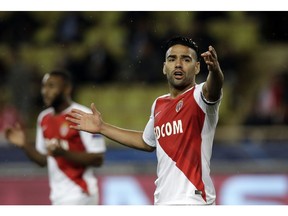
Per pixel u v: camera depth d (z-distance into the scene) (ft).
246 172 125.39
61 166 92.38
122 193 122.42
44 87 95.71
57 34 185.68
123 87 170.81
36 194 121.19
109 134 68.18
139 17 179.11
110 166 124.67
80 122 68.23
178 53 63.67
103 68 171.83
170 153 63.26
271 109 160.66
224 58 174.81
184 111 63.05
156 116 65.26
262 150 130.93
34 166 124.16
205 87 61.41
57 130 94.22
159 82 170.81
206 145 63.00
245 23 189.47
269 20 191.52
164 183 63.46
